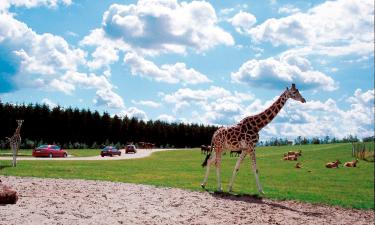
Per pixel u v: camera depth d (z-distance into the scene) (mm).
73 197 13273
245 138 17203
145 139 116688
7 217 9703
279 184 23344
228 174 28812
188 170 31250
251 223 12031
